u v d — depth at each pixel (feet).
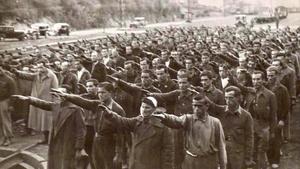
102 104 22.94
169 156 20.25
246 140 23.62
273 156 30.53
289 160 32.14
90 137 27.32
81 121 25.05
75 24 172.76
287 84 36.88
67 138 25.02
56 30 129.80
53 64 44.21
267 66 40.83
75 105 25.11
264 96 27.48
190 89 26.86
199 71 36.24
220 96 27.68
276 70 31.60
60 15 167.53
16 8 142.10
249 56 40.04
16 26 138.10
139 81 34.32
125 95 29.73
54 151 25.27
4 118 35.63
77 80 36.11
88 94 27.14
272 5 212.43
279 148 30.58
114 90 30.22
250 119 23.59
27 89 39.52
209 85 27.78
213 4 277.44
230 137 23.65
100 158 24.06
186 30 111.75
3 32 109.29
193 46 61.41
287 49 51.29
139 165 20.39
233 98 23.36
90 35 133.59
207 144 20.34
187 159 20.86
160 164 20.44
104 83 24.23
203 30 114.62
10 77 35.91
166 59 44.57
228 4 270.67
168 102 27.86
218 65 38.75
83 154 26.78
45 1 160.35
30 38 114.01
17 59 48.83
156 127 20.18
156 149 20.31
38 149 34.86
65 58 47.16
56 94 23.99
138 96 28.91
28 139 37.68
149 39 84.33
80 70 39.11
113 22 194.39
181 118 20.71
